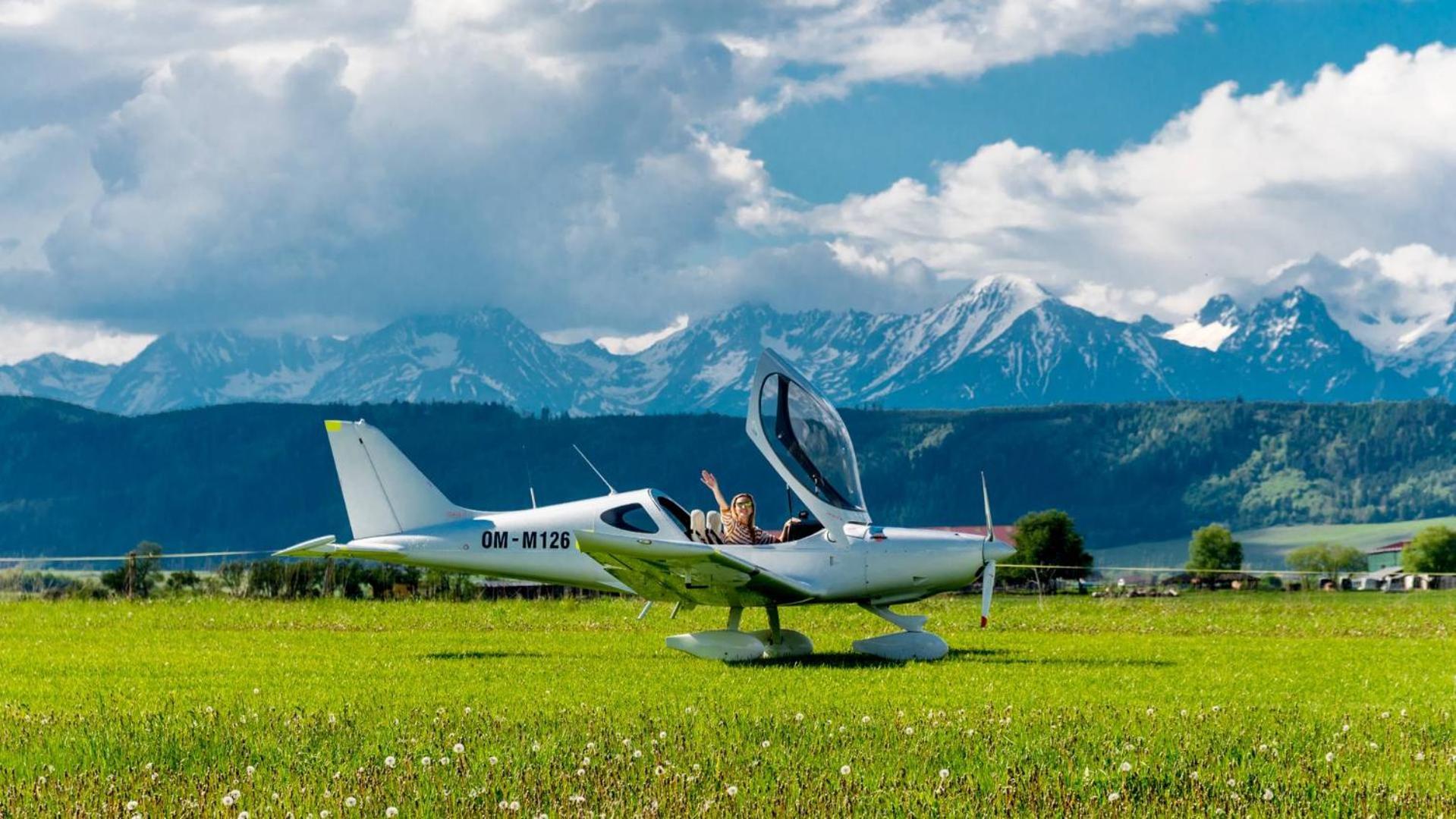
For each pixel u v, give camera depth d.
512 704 16.14
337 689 17.84
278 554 25.39
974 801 10.70
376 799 10.55
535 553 25.00
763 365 23.30
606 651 23.77
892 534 23.11
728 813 10.16
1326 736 13.68
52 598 43.34
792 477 22.98
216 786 10.88
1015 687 18.19
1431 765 12.34
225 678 19.00
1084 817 10.23
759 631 23.44
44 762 12.10
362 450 25.81
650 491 24.34
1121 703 16.58
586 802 10.48
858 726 14.02
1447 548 138.38
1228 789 10.98
